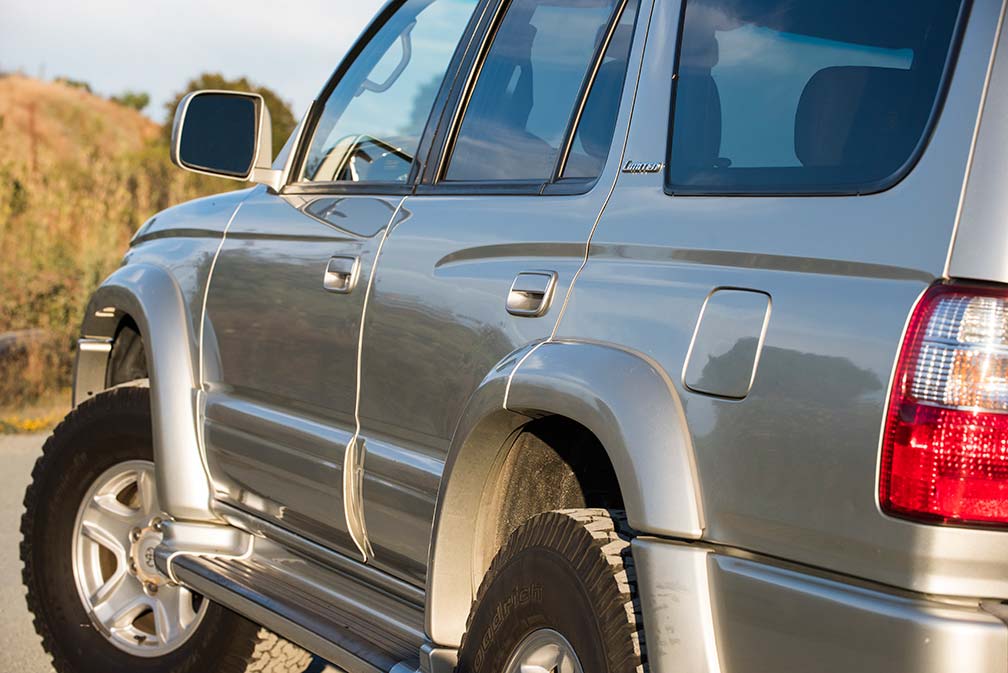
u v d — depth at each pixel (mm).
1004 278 1938
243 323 3814
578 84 2957
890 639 1952
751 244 2275
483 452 2799
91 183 15023
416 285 3098
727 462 2199
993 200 1959
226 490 3945
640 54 2781
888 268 2041
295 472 3541
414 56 3639
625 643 2342
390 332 3162
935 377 1949
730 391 2209
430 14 3637
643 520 2283
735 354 2213
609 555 2432
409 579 3209
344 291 3350
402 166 3467
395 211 3320
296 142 3973
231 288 3896
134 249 4566
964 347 1940
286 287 3627
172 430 4004
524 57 3188
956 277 1966
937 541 1929
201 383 4020
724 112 2506
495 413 2703
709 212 2406
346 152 3744
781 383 2127
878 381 1997
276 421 3621
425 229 3158
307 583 3637
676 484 2258
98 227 13875
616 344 2469
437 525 2859
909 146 2111
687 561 2240
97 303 4473
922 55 2162
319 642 3250
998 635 1898
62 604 4355
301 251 3607
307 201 3740
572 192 2801
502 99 3205
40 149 17609
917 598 1958
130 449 4223
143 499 4207
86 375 4602
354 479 3299
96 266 12836
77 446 4359
